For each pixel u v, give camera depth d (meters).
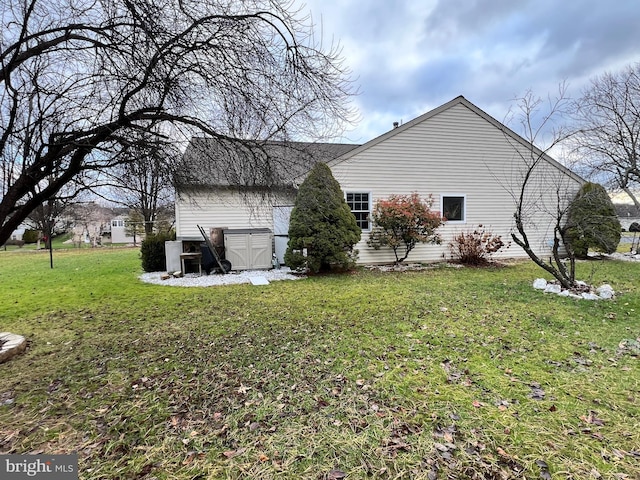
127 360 3.51
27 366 3.41
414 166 10.52
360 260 10.34
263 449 2.14
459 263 10.51
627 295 5.99
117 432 2.33
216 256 8.93
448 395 2.72
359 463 2.01
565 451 2.08
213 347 3.81
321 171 8.74
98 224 22.36
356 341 3.92
